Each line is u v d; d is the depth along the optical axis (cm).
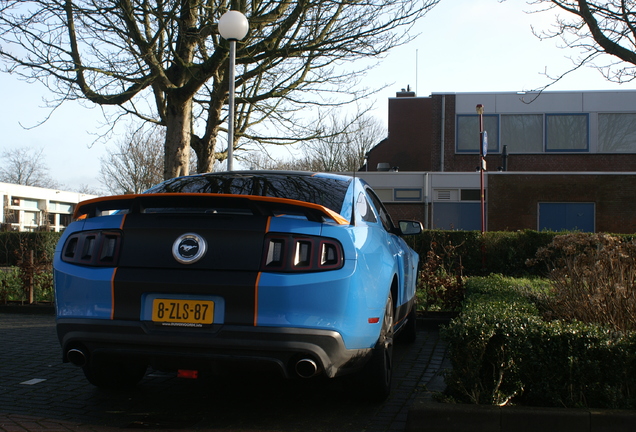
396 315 466
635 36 886
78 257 355
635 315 452
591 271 489
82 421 372
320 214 340
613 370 359
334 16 1027
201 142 1188
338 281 328
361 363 361
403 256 514
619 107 2558
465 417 336
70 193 3312
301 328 321
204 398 427
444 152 2662
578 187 2227
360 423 371
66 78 1015
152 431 354
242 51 1015
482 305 449
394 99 3459
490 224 2272
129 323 334
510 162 2619
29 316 871
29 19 966
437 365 543
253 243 333
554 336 366
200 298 331
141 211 356
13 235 1723
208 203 339
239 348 323
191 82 1044
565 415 330
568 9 933
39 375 492
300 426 364
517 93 2628
